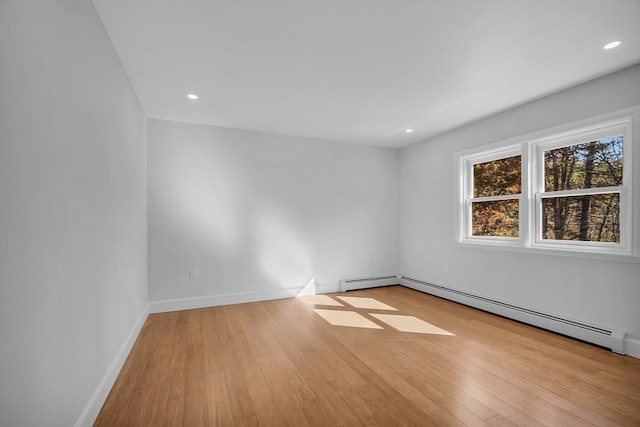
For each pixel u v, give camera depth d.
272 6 1.70
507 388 1.95
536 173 3.18
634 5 1.68
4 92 0.92
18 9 1.00
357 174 4.89
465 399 1.83
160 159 3.63
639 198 2.37
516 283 3.30
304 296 4.39
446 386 1.98
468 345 2.63
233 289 4.01
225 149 3.99
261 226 4.20
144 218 3.35
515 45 2.11
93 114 1.70
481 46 2.13
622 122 2.49
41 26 1.15
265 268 4.22
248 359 2.38
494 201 3.66
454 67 2.43
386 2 1.67
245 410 1.73
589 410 1.72
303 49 2.16
